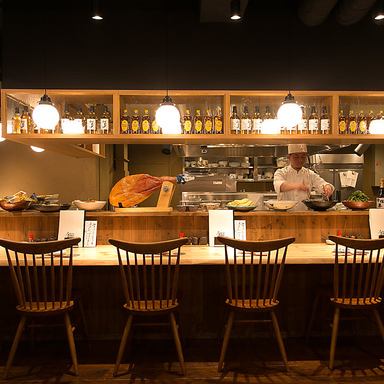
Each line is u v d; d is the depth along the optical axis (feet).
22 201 10.75
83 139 11.10
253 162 24.03
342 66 12.50
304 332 10.65
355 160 22.67
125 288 8.34
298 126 11.14
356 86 12.51
